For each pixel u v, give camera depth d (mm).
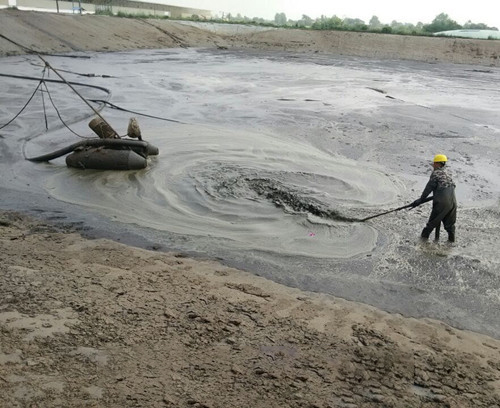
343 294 6688
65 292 5469
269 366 4543
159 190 10031
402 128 16406
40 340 4355
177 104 18688
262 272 7188
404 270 7379
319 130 15477
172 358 4453
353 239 8281
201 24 55562
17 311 4840
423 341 5578
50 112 16391
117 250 7422
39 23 38219
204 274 6844
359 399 4227
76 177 10625
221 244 7996
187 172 11008
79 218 8750
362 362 4859
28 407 3469
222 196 9805
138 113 16812
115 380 3961
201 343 4809
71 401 3604
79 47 38500
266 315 5664
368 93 23781
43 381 3787
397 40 48938
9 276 5711
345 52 48719
